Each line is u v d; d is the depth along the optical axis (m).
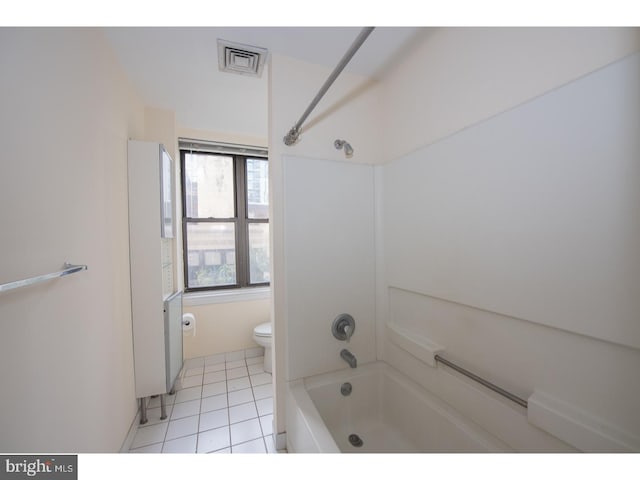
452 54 1.12
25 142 0.69
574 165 0.72
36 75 0.74
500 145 0.92
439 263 1.20
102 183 1.14
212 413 1.69
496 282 0.94
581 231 0.71
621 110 0.64
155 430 1.53
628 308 0.63
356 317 1.56
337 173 1.51
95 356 1.04
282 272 1.39
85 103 1.00
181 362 1.96
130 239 1.50
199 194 2.51
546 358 0.81
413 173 1.35
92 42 1.08
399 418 1.38
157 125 1.98
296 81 1.42
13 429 0.63
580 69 0.71
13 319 0.64
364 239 1.59
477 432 1.00
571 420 0.72
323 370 1.47
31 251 0.70
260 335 2.19
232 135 2.47
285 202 1.39
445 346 1.19
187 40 1.28
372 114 1.61
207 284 2.53
